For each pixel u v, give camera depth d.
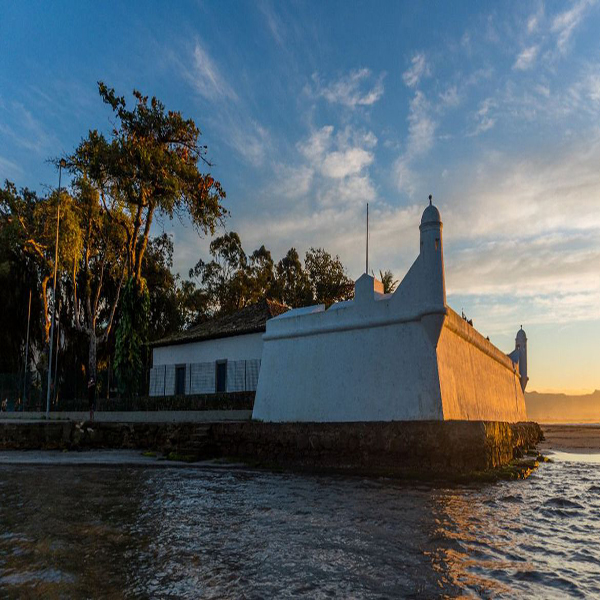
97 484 14.61
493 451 16.80
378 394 18.09
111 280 42.59
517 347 40.56
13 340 39.78
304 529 9.04
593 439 44.62
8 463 19.89
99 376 39.28
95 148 33.88
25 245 35.81
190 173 36.66
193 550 7.74
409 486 14.07
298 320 21.42
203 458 20.39
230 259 59.59
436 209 17.89
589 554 7.77
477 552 7.71
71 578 6.51
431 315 17.05
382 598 5.84
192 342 32.81
